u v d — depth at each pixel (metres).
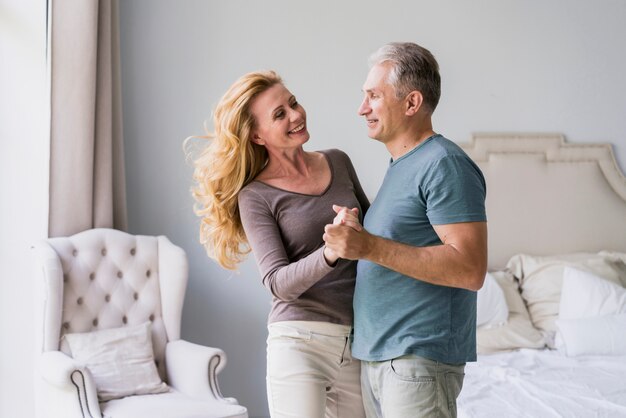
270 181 2.31
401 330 2.05
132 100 4.14
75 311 3.66
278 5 4.30
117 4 3.95
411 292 2.05
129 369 3.54
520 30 4.58
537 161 4.54
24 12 3.87
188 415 3.17
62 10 3.72
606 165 4.61
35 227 3.90
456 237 1.94
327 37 4.36
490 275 4.23
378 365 2.10
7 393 3.91
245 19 4.27
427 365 2.02
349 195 2.35
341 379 2.29
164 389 3.58
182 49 4.20
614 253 4.46
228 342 4.32
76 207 3.81
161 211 4.21
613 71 4.66
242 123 2.27
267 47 4.30
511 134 4.55
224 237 2.41
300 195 2.28
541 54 4.60
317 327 2.23
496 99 4.57
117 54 3.95
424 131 2.13
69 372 3.18
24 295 3.91
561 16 4.61
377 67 2.12
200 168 2.34
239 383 4.34
